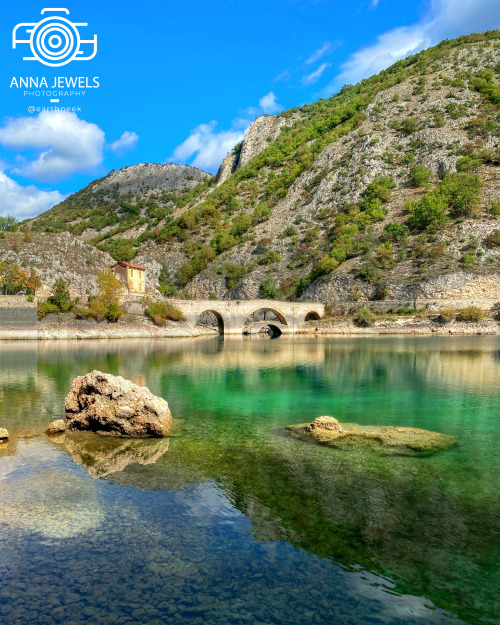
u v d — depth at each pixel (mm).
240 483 13242
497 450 16703
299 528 10516
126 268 118438
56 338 79938
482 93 176375
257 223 186500
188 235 198875
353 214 154750
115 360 47594
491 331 95250
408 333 100312
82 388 20109
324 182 176125
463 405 25516
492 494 12594
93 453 16141
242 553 9414
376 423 21219
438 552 9539
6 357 49562
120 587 8211
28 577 8492
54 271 116750
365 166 168000
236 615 7465
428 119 172250
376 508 11594
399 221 140750
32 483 13211
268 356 54312
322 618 7438
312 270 143750
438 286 108500
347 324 108438
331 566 8969
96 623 7207
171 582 8367
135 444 17328
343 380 34969
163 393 29031
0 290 98688
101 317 89250
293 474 14039
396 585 8398
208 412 23438
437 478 13789
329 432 18969
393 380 35094
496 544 9898
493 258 112625
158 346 68812
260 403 25953
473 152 151625
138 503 11828
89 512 11266
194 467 14664
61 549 9516
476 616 7590
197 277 165250
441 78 196000
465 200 127750
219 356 54000
